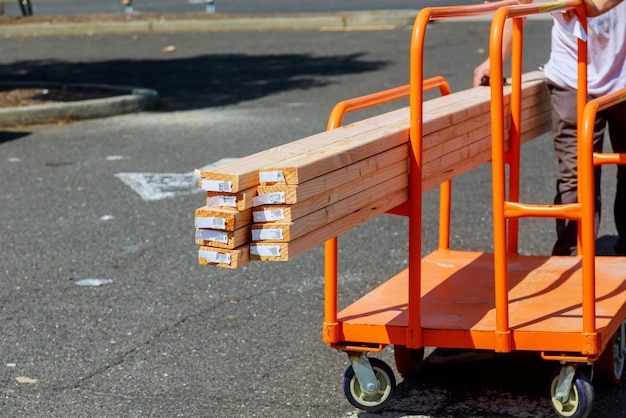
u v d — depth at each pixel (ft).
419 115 12.67
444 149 13.85
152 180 28.22
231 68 52.75
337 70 50.29
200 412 13.64
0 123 37.65
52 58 60.13
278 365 15.31
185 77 50.24
